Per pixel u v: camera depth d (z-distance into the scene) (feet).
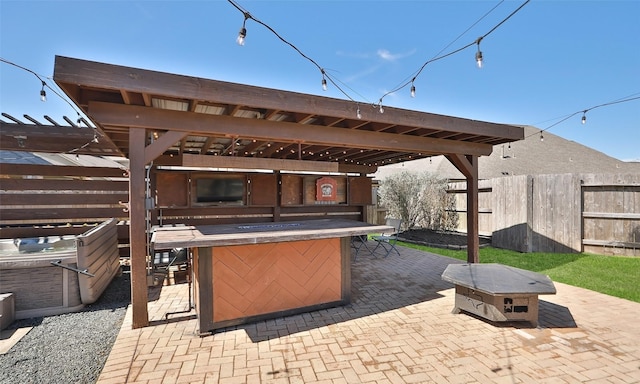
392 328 10.89
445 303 13.35
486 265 13.69
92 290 13.07
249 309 11.27
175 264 17.46
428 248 26.23
